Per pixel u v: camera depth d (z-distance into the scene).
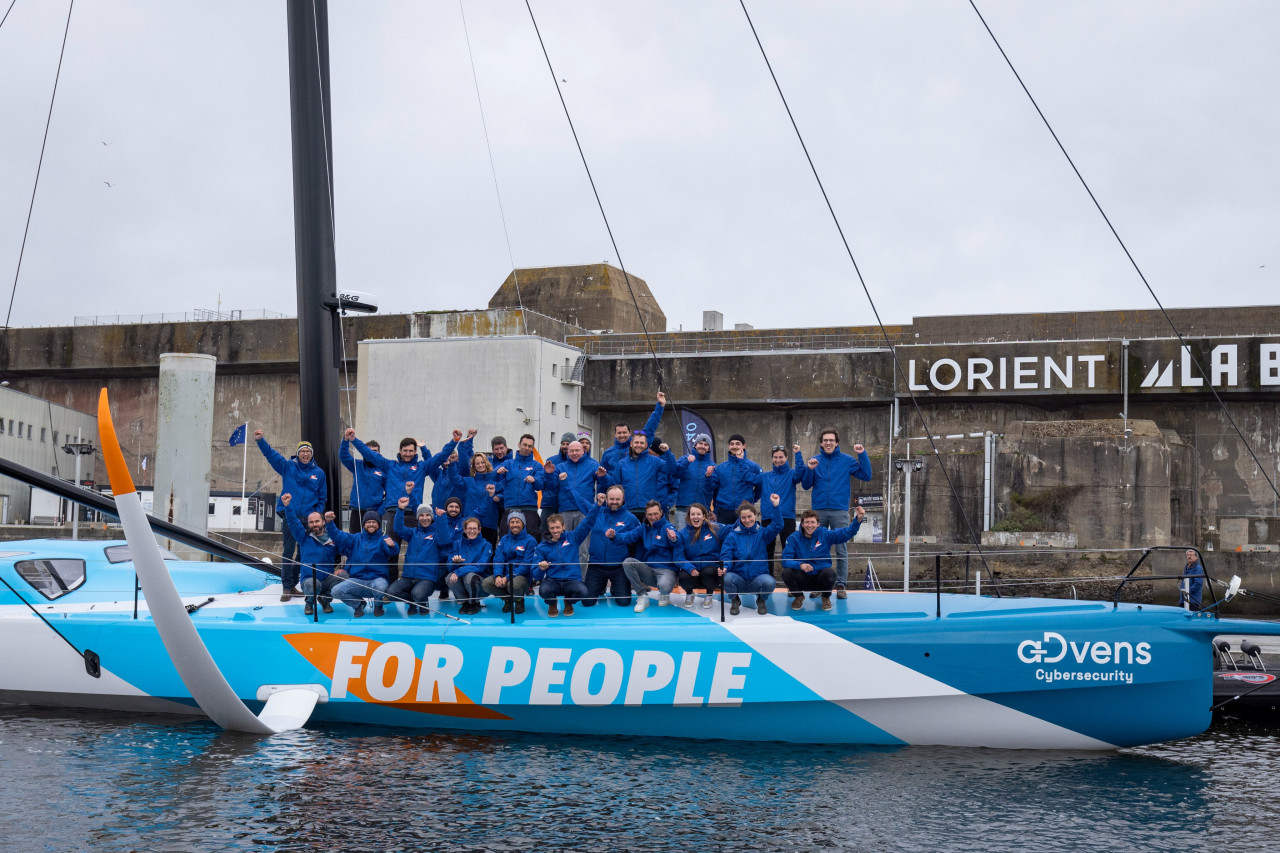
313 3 12.84
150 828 7.82
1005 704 10.05
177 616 9.12
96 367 47.47
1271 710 13.68
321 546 11.48
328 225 12.90
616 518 11.17
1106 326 40.81
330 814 8.19
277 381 46.88
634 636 10.19
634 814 8.32
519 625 10.49
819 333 44.12
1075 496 33.16
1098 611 10.25
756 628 10.13
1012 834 8.10
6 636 11.34
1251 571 28.89
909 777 9.41
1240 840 8.12
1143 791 9.34
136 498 8.63
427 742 10.29
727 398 40.72
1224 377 36.28
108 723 10.91
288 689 10.63
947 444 35.41
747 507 10.75
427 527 11.30
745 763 9.72
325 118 12.94
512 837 7.79
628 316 55.53
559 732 10.56
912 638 9.99
